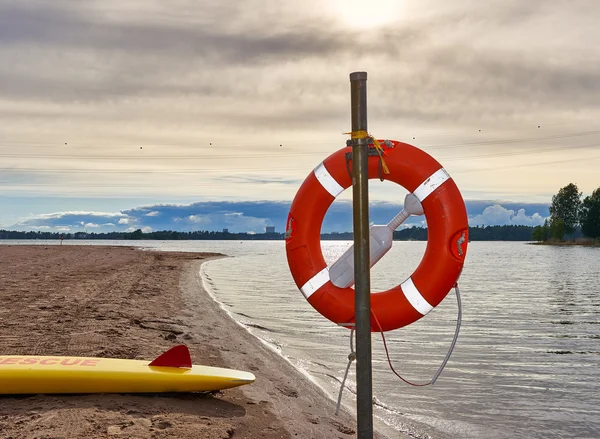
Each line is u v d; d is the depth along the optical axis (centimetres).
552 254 7562
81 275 1808
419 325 1205
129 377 457
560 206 13488
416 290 407
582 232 12650
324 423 479
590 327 1223
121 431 371
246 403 496
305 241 419
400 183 411
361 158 330
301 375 667
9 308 935
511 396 634
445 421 536
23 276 1642
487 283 2603
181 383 470
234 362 689
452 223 400
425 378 712
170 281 1892
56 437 352
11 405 418
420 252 9031
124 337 735
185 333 852
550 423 541
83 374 449
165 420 403
